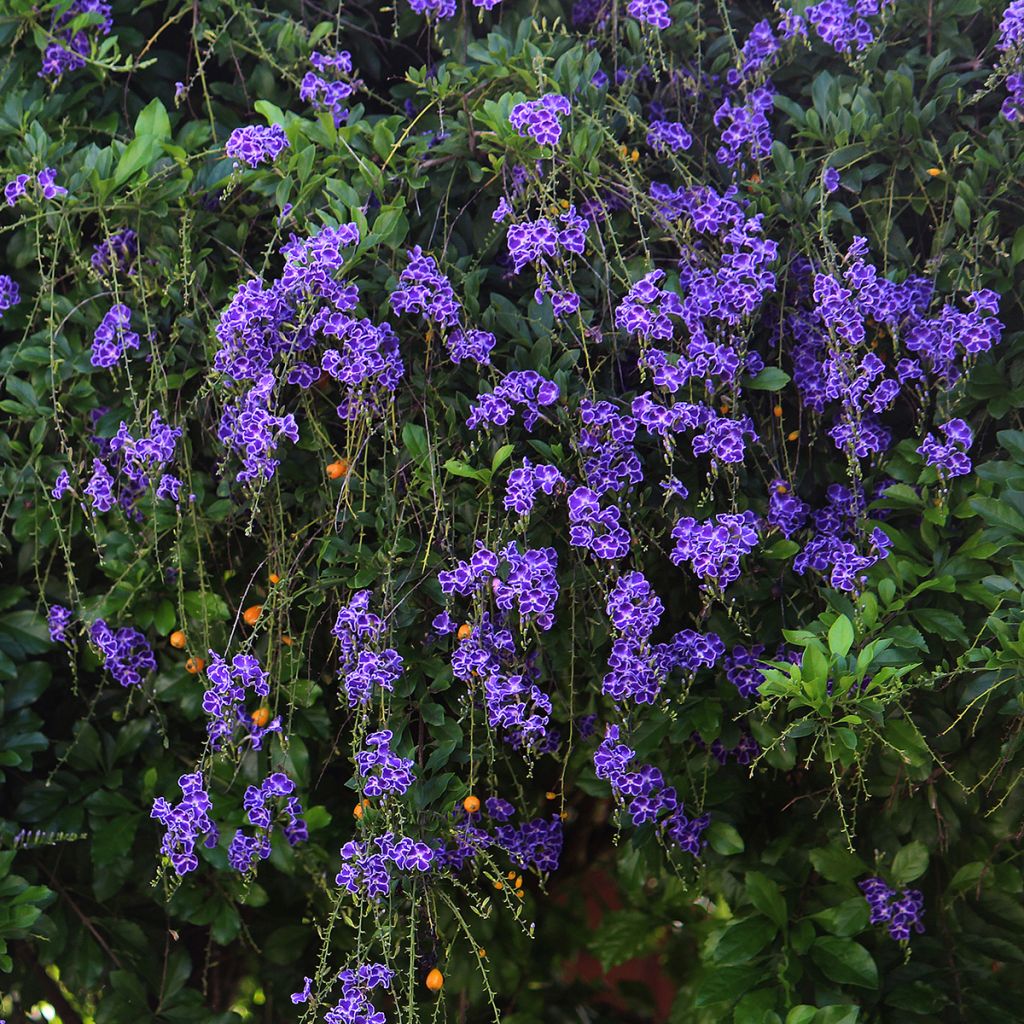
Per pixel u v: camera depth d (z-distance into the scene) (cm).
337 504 124
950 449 123
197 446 130
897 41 130
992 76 125
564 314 124
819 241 127
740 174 128
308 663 129
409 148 125
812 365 126
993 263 127
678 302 122
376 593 123
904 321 126
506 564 121
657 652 123
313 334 123
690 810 130
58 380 127
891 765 130
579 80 125
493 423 123
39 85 129
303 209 124
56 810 130
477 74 126
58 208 125
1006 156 126
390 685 120
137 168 124
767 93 128
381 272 124
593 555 123
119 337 124
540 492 123
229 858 126
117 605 128
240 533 130
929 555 127
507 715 122
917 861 130
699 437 122
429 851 121
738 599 127
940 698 128
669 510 127
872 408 127
